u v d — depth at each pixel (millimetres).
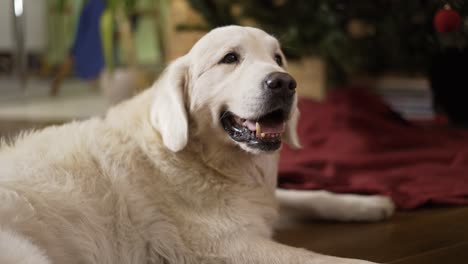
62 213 1923
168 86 2242
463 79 4832
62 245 1883
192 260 2100
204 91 2232
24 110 6535
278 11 4793
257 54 2262
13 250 1609
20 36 8438
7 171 1992
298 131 4355
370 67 5832
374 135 4234
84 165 2092
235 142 2230
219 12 5012
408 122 4832
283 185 3252
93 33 8469
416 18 4539
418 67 5230
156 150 2205
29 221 1818
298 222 2863
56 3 9961
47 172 2016
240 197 2238
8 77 10195
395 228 2719
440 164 3750
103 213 2025
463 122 5082
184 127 2166
